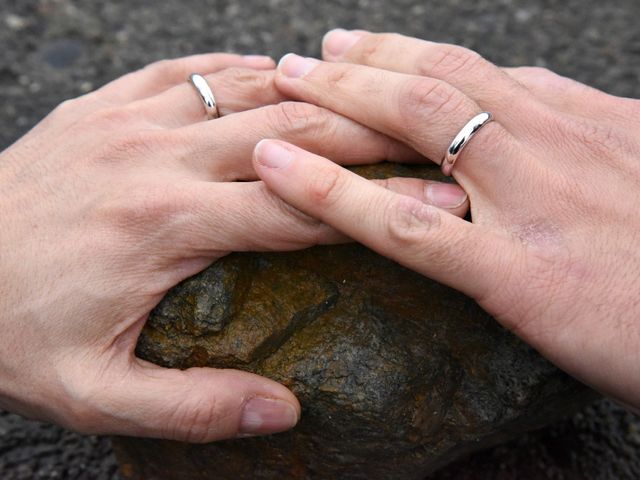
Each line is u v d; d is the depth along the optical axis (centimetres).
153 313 30
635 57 46
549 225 29
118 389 29
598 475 35
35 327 29
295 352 30
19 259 29
